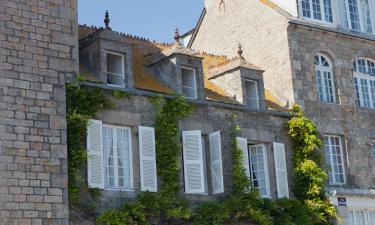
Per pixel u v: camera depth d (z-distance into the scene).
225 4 29.09
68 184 18.17
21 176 17.14
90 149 18.94
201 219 20.48
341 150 25.86
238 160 22.27
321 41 26.52
